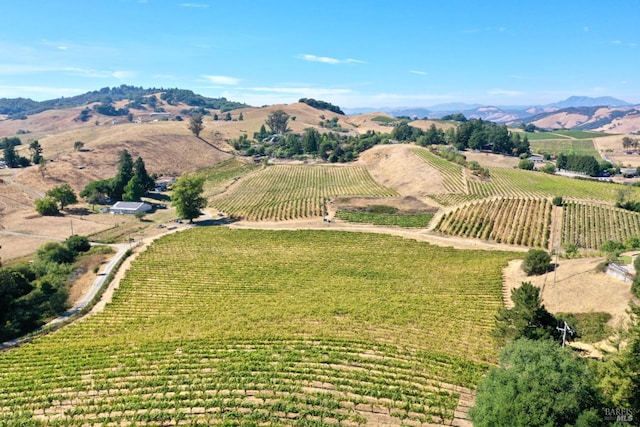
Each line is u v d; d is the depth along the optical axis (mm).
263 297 86125
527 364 38469
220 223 148750
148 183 193500
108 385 52469
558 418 34062
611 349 53406
